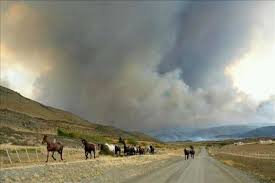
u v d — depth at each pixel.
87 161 40.50
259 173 37.56
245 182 28.17
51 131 141.88
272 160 61.41
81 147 88.25
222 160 74.19
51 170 26.62
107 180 28.73
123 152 82.19
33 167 26.12
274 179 30.75
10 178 21.39
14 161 38.84
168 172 38.75
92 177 29.77
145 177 32.16
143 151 88.56
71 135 118.81
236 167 49.44
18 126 127.62
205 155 116.06
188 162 64.94
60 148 40.41
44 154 51.00
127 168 41.16
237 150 148.00
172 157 89.56
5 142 64.94
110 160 47.06
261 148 148.00
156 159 69.62
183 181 28.64
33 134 92.56
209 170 42.66
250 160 65.00
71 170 29.41
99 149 81.44
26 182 21.75
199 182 27.92
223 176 33.81
